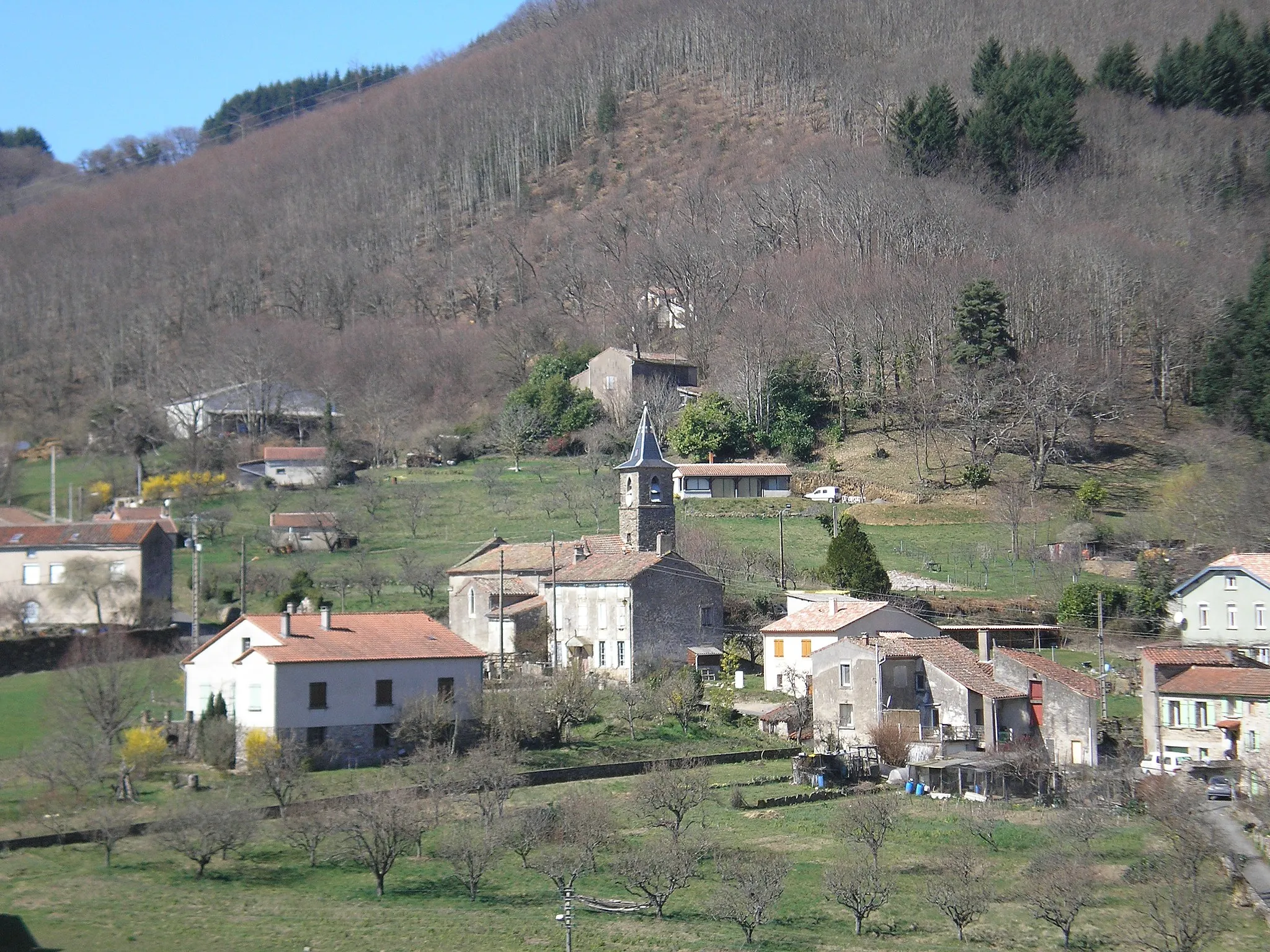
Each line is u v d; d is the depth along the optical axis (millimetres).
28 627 110312
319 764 78062
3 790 71688
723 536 135875
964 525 142750
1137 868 64000
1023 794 78250
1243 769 73938
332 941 54125
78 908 56562
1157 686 84312
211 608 119500
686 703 92062
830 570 118125
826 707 88875
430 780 69062
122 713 80312
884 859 66500
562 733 86188
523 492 161750
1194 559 118938
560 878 60594
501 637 99750
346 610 117500
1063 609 109750
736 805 75062
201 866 62094
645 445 114250
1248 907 59000
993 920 58875
